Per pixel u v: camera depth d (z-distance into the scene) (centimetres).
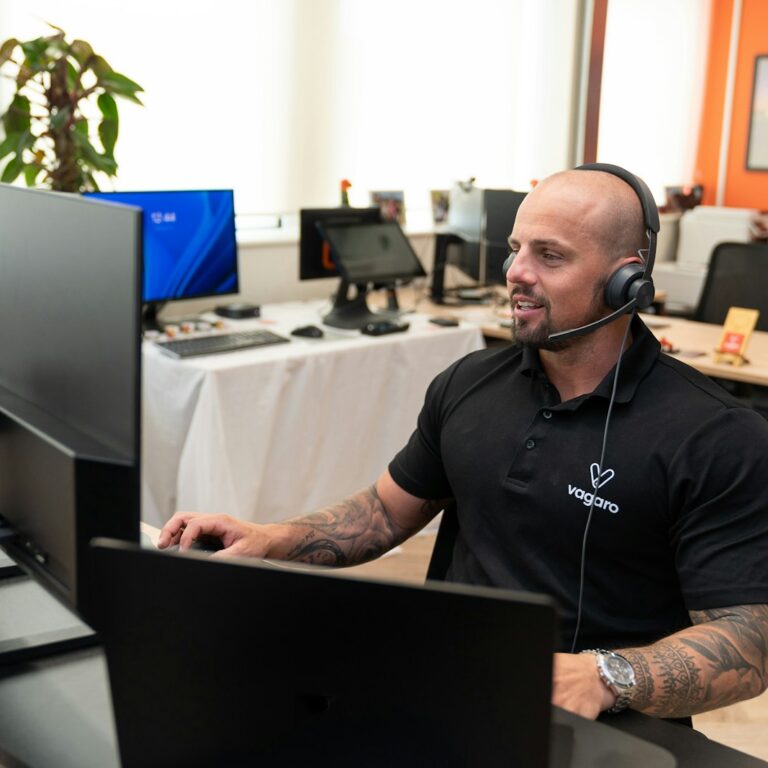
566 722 100
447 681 74
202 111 414
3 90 361
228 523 142
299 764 81
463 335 369
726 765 105
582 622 132
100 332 96
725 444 125
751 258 381
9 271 114
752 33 668
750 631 117
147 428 314
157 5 393
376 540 155
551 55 556
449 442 146
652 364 134
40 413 109
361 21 466
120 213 91
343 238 364
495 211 402
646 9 636
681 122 684
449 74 512
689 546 125
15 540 114
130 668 83
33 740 101
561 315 132
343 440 338
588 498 130
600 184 132
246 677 80
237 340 325
